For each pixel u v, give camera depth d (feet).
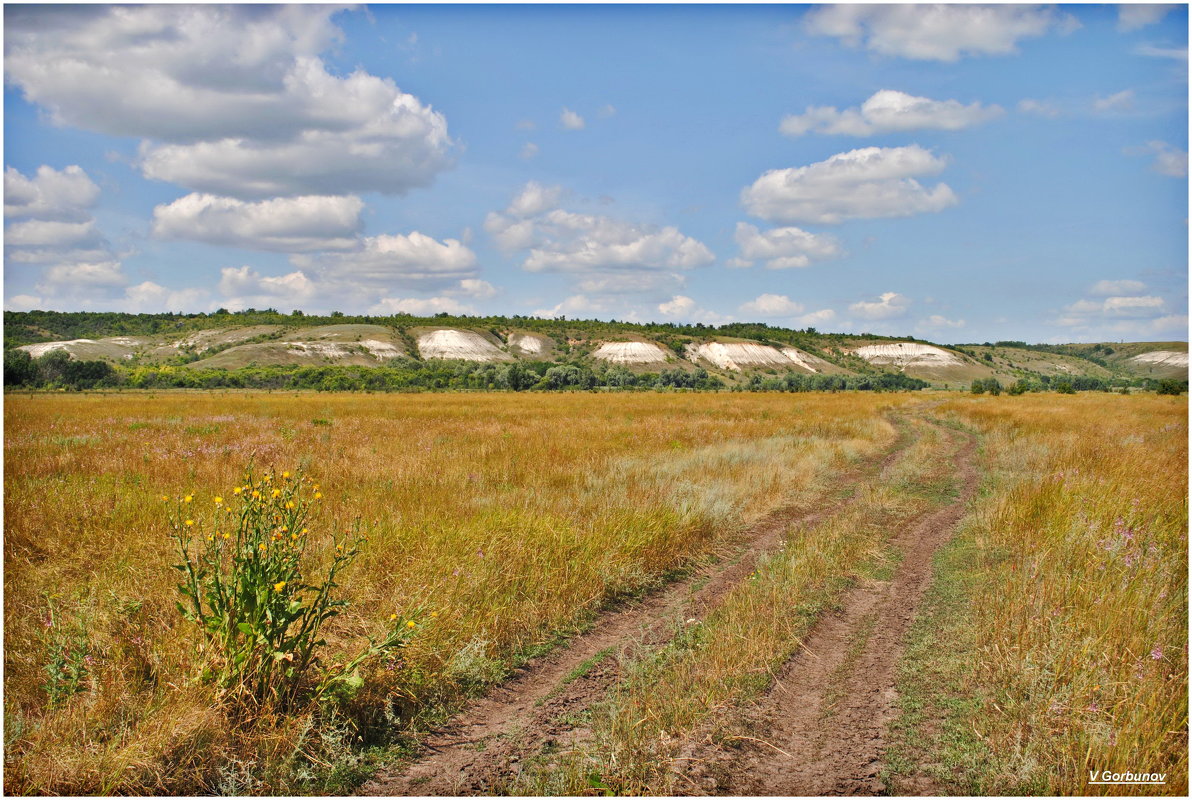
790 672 16.01
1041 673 14.48
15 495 27.53
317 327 587.27
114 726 12.55
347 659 14.98
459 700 14.78
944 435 72.64
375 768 12.49
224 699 13.00
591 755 12.60
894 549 26.76
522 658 16.97
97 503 27.07
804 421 78.69
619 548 23.62
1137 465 37.42
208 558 15.02
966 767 12.23
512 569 20.81
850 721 13.87
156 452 42.52
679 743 12.91
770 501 34.30
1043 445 52.24
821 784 11.80
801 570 22.79
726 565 24.90
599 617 19.76
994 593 19.93
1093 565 20.35
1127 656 14.55
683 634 17.97
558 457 44.57
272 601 13.60
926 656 16.75
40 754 11.50
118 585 18.60
